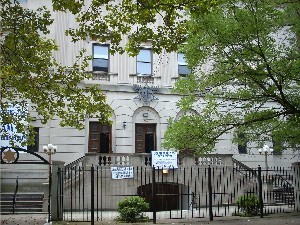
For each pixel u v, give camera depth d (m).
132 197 17.84
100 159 23.66
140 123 28.73
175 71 29.75
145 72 29.33
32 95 15.92
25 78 15.26
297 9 15.45
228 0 14.65
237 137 17.66
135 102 28.61
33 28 15.03
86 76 16.86
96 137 27.64
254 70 14.88
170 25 13.70
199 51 15.73
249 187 25.17
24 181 26.05
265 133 17.53
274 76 15.66
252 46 15.14
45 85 16.36
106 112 16.34
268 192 23.02
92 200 15.91
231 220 16.94
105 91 27.98
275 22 15.09
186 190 24.58
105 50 28.61
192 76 16.83
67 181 22.61
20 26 14.69
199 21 14.77
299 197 20.53
